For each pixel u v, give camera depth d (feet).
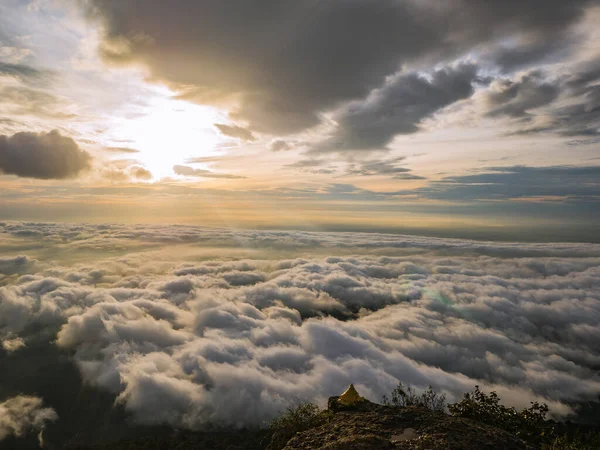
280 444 34.76
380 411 32.24
